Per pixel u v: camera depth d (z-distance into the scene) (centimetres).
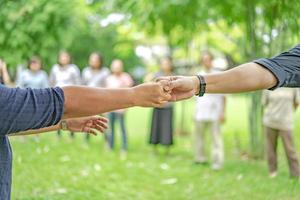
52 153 752
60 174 627
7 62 711
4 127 139
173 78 177
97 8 827
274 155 647
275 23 700
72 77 863
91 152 810
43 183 573
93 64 864
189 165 745
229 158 803
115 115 843
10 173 164
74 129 218
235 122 1411
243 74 179
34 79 836
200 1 757
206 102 716
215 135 710
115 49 1199
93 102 149
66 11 760
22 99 140
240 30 860
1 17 698
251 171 688
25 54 733
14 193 511
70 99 147
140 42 1202
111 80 855
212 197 557
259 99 786
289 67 184
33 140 817
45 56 789
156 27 875
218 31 964
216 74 182
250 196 553
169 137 816
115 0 781
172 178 653
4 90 139
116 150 866
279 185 596
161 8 734
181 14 802
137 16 761
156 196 566
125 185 609
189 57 1146
